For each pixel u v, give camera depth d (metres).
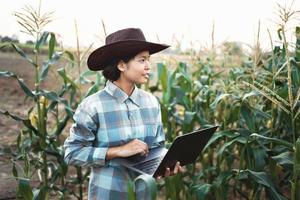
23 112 8.50
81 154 2.59
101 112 2.60
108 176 2.65
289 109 3.88
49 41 4.08
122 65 2.57
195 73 5.72
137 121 2.67
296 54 4.05
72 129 2.68
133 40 2.46
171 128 4.92
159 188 4.59
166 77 4.77
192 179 4.40
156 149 2.81
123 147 2.54
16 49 3.94
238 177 3.68
